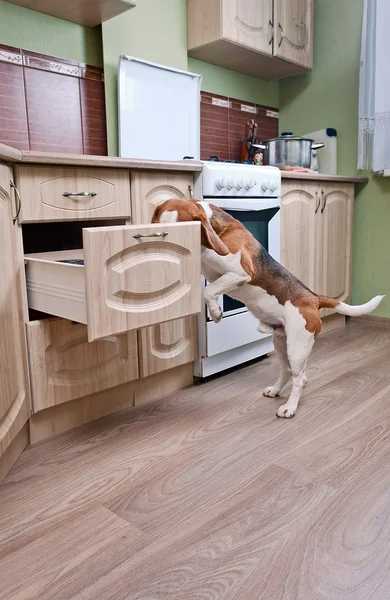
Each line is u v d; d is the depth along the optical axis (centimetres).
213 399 176
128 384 169
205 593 85
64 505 112
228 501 113
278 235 213
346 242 278
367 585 86
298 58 267
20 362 129
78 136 201
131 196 155
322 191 250
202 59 254
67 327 140
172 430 151
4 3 175
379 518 105
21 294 129
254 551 95
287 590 85
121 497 115
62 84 194
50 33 189
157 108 222
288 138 248
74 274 113
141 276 113
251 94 288
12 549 98
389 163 252
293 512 108
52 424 147
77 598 85
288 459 132
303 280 247
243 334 202
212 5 225
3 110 178
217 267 143
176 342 177
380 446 138
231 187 183
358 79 273
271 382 193
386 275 280
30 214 129
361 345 243
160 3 222
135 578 89
